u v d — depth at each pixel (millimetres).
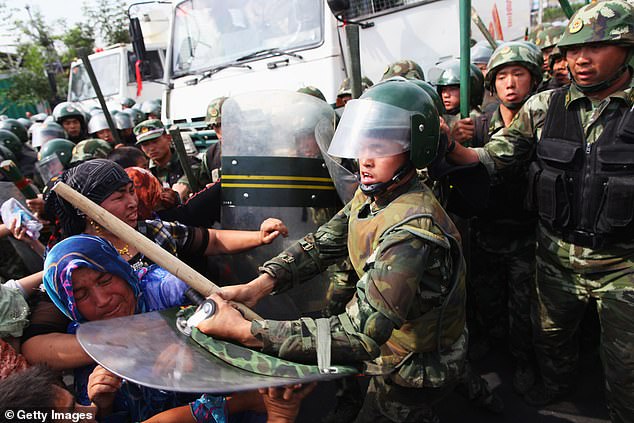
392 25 4719
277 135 2139
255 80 4527
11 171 2441
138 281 1620
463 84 2449
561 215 2164
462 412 2648
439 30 4566
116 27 22609
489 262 2967
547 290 2361
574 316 2326
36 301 1764
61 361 1507
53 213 1850
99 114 5988
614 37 1877
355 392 2537
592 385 2777
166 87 5234
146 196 2197
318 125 2141
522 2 6316
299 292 2273
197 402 1450
